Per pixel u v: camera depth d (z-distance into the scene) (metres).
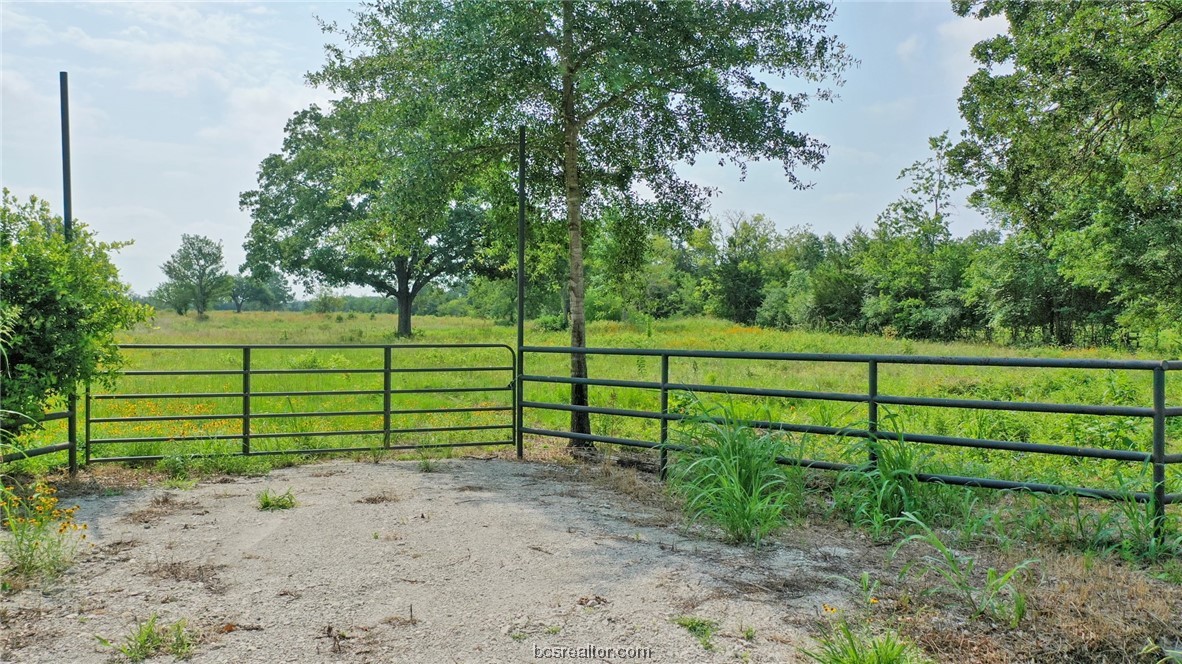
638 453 7.77
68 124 6.22
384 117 7.88
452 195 8.80
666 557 4.15
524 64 7.48
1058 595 3.48
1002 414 8.93
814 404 10.98
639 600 3.50
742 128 7.84
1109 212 20.11
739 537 4.48
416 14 7.43
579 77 7.98
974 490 5.05
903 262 38.50
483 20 7.08
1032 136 13.22
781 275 56.59
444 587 3.68
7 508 4.29
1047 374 14.42
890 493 4.79
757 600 3.49
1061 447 4.50
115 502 5.45
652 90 7.86
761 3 7.64
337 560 4.11
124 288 6.39
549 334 33.34
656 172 9.05
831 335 35.84
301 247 36.69
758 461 5.04
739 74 8.11
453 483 6.21
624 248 9.50
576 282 8.30
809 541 4.46
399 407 11.14
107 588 3.65
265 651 2.97
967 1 14.02
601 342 27.52
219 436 7.03
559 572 3.90
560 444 8.40
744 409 8.23
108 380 6.47
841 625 2.93
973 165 14.55
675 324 43.97
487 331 38.00
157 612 3.35
